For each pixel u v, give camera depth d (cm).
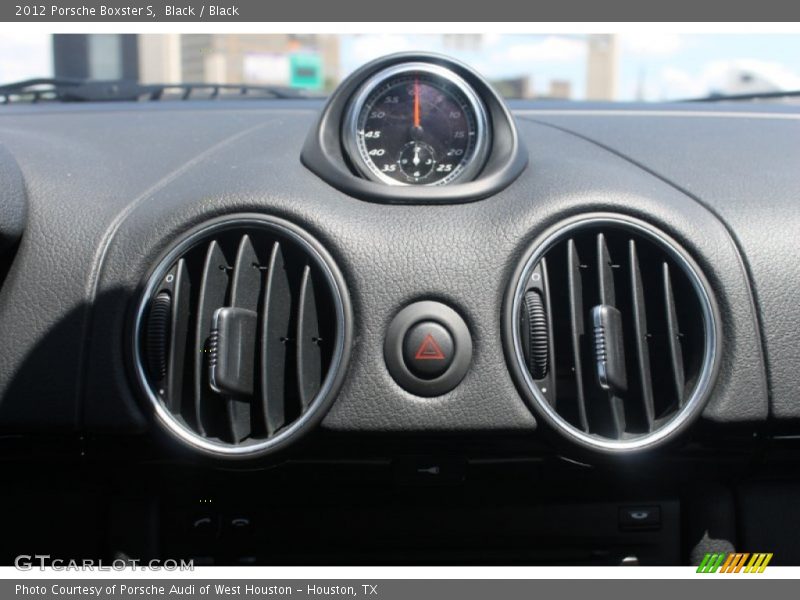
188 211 33
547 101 48
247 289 33
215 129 43
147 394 32
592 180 35
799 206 35
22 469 36
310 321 33
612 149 40
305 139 39
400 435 32
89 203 35
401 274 32
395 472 34
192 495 36
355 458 34
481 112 35
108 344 33
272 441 32
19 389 33
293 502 36
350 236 33
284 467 35
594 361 33
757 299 33
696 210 35
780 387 33
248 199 33
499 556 36
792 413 33
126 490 36
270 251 33
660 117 45
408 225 33
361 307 32
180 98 49
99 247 34
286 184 34
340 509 36
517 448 34
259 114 45
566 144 40
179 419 33
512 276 33
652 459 34
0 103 50
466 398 32
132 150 40
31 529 36
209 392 33
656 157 39
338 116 36
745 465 36
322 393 32
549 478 36
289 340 33
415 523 36
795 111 46
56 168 37
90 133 43
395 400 32
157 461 35
